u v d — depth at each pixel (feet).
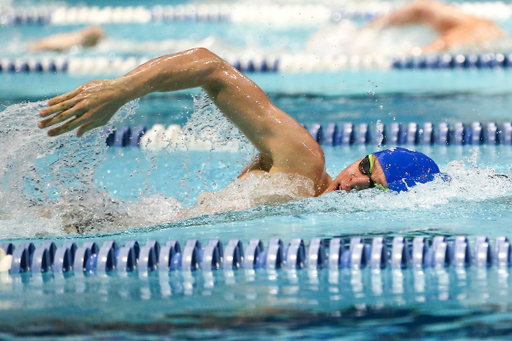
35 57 108.58
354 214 33.14
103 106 29.30
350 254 26.11
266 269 25.88
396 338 18.29
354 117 66.54
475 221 30.99
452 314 20.08
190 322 19.79
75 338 18.58
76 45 116.26
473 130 58.85
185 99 79.25
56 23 142.72
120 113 33.40
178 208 34.45
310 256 26.13
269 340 18.34
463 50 103.09
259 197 33.63
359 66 101.50
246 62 100.42
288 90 83.56
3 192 32.63
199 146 58.54
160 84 30.81
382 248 26.16
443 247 26.08
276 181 33.45
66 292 23.08
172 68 30.99
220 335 18.70
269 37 124.57
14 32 132.46
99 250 26.78
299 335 18.66
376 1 156.15
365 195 33.68
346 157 53.98
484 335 18.34
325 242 27.91
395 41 111.86
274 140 33.01
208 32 131.03
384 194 33.55
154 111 71.67
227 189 34.58
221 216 33.32
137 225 32.35
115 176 46.88
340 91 82.02
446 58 97.40
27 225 31.37
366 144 60.54
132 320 19.97
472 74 91.81
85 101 28.86
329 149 58.49
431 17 112.47
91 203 33.81
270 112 32.89
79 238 30.07
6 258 26.32
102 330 19.16
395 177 33.55
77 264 26.07
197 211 33.76
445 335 18.44
